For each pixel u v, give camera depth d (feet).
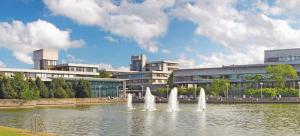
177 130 208.54
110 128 220.64
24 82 563.48
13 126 239.50
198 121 257.96
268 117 281.13
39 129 212.23
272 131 200.03
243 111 356.79
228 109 396.98
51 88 644.27
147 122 255.09
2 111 413.18
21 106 534.37
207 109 403.13
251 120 259.80
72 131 207.82
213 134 192.03
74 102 644.69
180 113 341.62
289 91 615.16
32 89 580.30
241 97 646.74
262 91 638.94
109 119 282.15
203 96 420.36
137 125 235.81
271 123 238.68
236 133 194.59
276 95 625.41
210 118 280.72
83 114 342.85
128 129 215.10
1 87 538.88
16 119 297.12
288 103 533.55
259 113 325.42
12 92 542.16
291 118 270.46
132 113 351.67
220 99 597.52
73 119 284.82
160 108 444.96
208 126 226.58
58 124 246.27
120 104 620.08
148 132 201.16
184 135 189.26
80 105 578.25
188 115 314.35
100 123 250.98
